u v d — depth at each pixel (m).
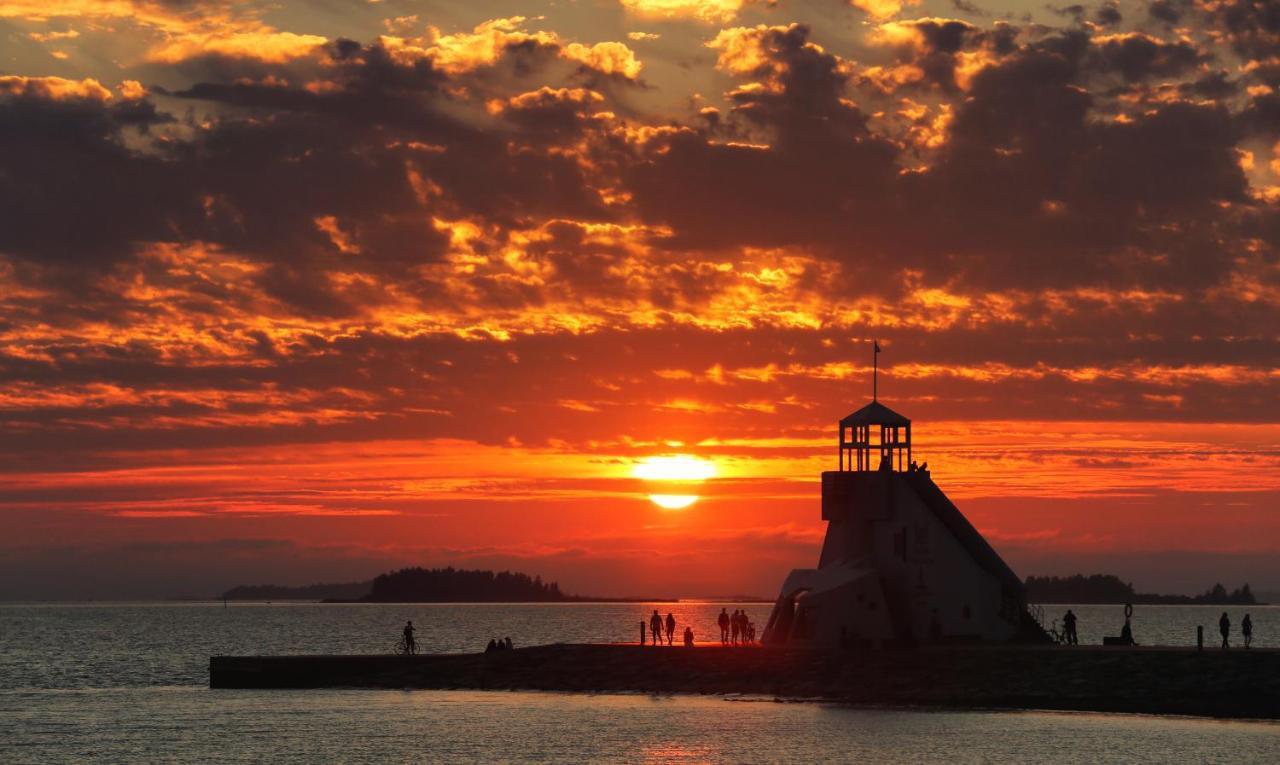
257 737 177.25
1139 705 182.25
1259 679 181.25
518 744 168.62
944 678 197.12
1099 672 190.38
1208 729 169.25
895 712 187.12
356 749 167.00
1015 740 163.50
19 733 185.50
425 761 158.75
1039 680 191.50
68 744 175.00
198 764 159.62
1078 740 162.38
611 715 190.38
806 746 163.88
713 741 168.12
